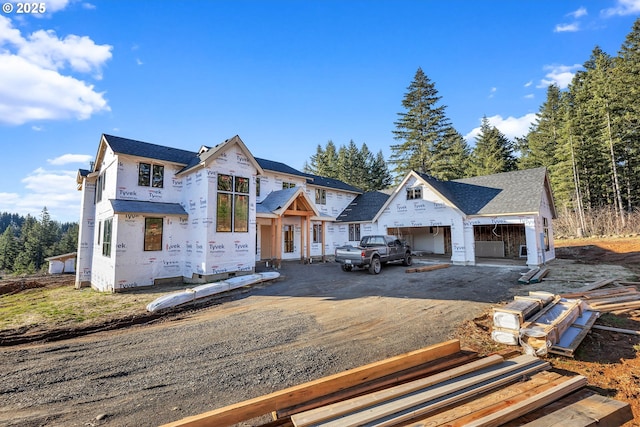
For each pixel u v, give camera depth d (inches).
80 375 186.7
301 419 121.3
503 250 897.5
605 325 255.9
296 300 384.5
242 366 197.3
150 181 568.1
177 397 160.2
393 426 118.0
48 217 2763.3
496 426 119.3
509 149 1909.4
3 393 164.9
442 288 439.2
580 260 726.5
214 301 386.3
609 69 1339.8
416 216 810.8
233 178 557.9
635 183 1200.2
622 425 126.3
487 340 232.4
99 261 584.4
